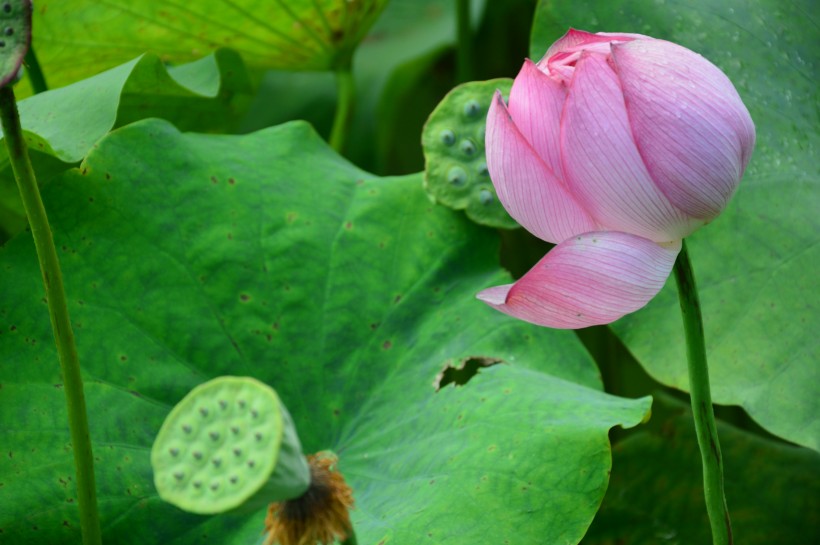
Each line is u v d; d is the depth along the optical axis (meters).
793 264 1.53
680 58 1.31
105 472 1.46
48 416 1.47
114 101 1.54
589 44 1.34
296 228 1.56
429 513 1.42
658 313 1.54
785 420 1.49
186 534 1.46
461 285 1.57
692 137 1.30
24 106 1.58
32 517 1.44
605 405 1.46
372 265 1.57
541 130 1.32
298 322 1.54
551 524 1.40
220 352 1.52
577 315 1.33
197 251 1.54
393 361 1.54
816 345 1.51
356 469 1.50
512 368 1.51
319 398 1.53
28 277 1.49
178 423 1.22
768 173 1.56
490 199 1.58
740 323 1.53
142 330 1.51
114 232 1.52
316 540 1.26
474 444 1.46
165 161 1.55
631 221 1.32
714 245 1.55
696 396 1.35
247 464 1.21
